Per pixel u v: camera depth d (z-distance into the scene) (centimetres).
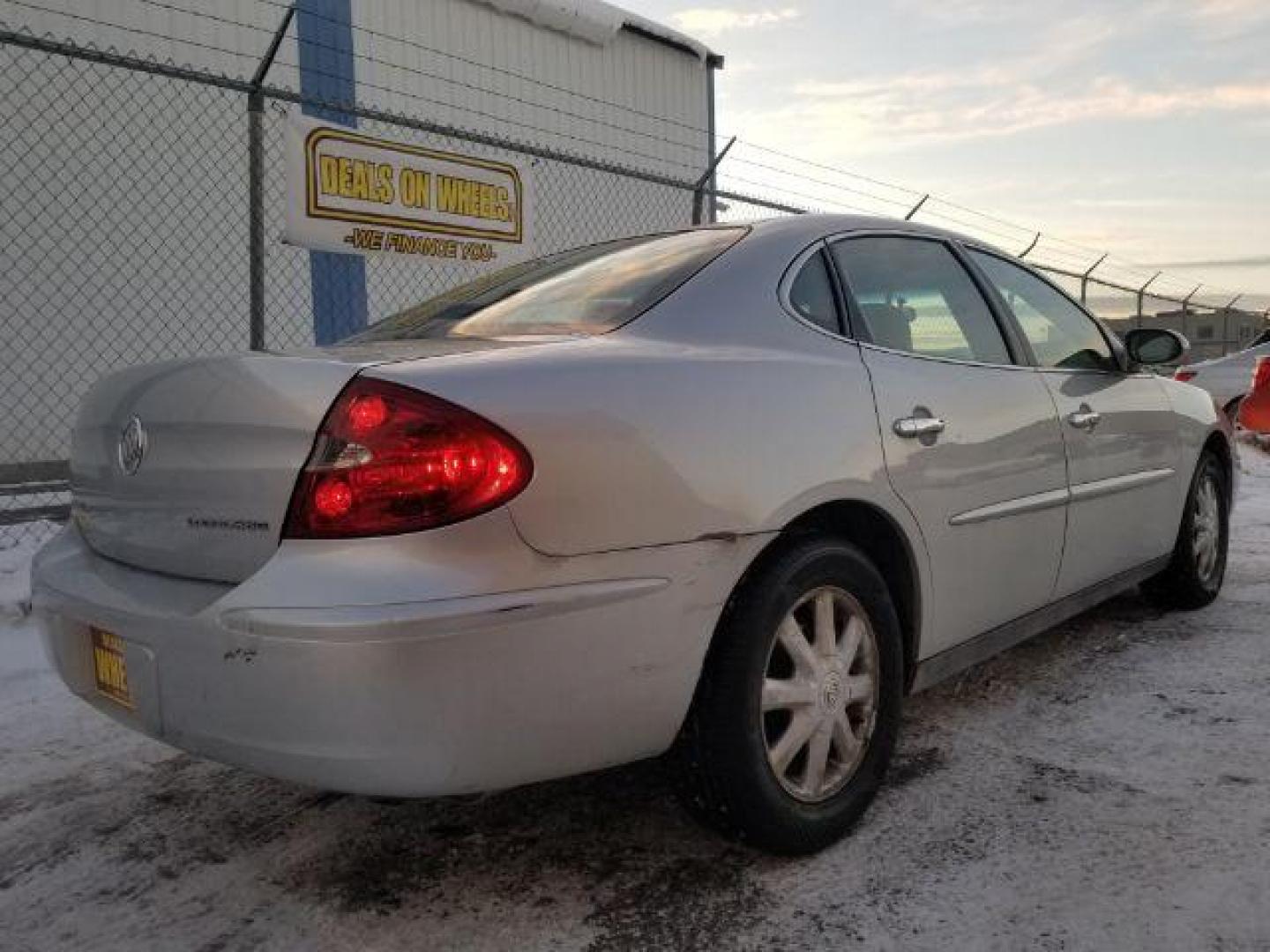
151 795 291
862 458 258
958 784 286
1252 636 415
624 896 233
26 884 244
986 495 302
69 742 329
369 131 981
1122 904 223
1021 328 354
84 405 262
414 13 1023
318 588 187
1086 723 328
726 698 229
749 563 230
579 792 285
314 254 904
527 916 226
